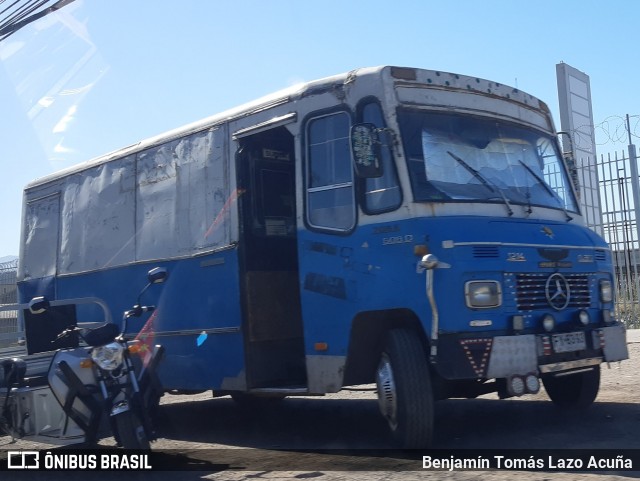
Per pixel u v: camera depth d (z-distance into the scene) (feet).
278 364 26.63
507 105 25.40
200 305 27.63
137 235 31.01
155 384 22.45
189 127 29.17
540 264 22.30
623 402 27.32
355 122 23.22
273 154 27.76
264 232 27.02
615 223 45.62
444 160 22.82
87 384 21.84
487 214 22.54
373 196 22.53
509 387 20.84
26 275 38.01
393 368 21.38
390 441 23.94
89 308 33.35
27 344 28.89
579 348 22.56
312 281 23.91
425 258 20.21
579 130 51.57
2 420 24.49
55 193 36.63
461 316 20.58
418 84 23.27
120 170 32.37
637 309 45.32
